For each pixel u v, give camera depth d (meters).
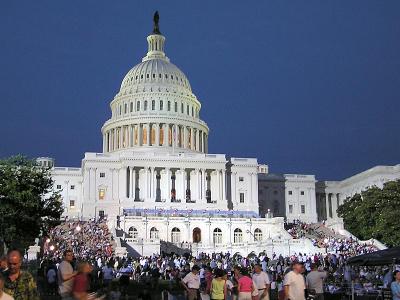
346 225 157.38
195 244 127.62
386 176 187.00
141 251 117.56
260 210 192.88
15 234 75.81
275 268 72.38
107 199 169.38
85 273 23.36
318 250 113.75
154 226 141.00
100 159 171.62
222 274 30.73
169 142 197.75
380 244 122.75
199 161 175.12
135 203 167.38
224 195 174.50
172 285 53.28
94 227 135.00
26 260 78.50
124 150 192.62
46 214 81.69
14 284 19.73
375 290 46.75
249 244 122.81
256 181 181.62
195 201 171.62
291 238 126.12
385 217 123.38
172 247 123.69
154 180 171.50
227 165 180.50
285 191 196.88
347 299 48.25
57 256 90.50
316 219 196.25
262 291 31.67
